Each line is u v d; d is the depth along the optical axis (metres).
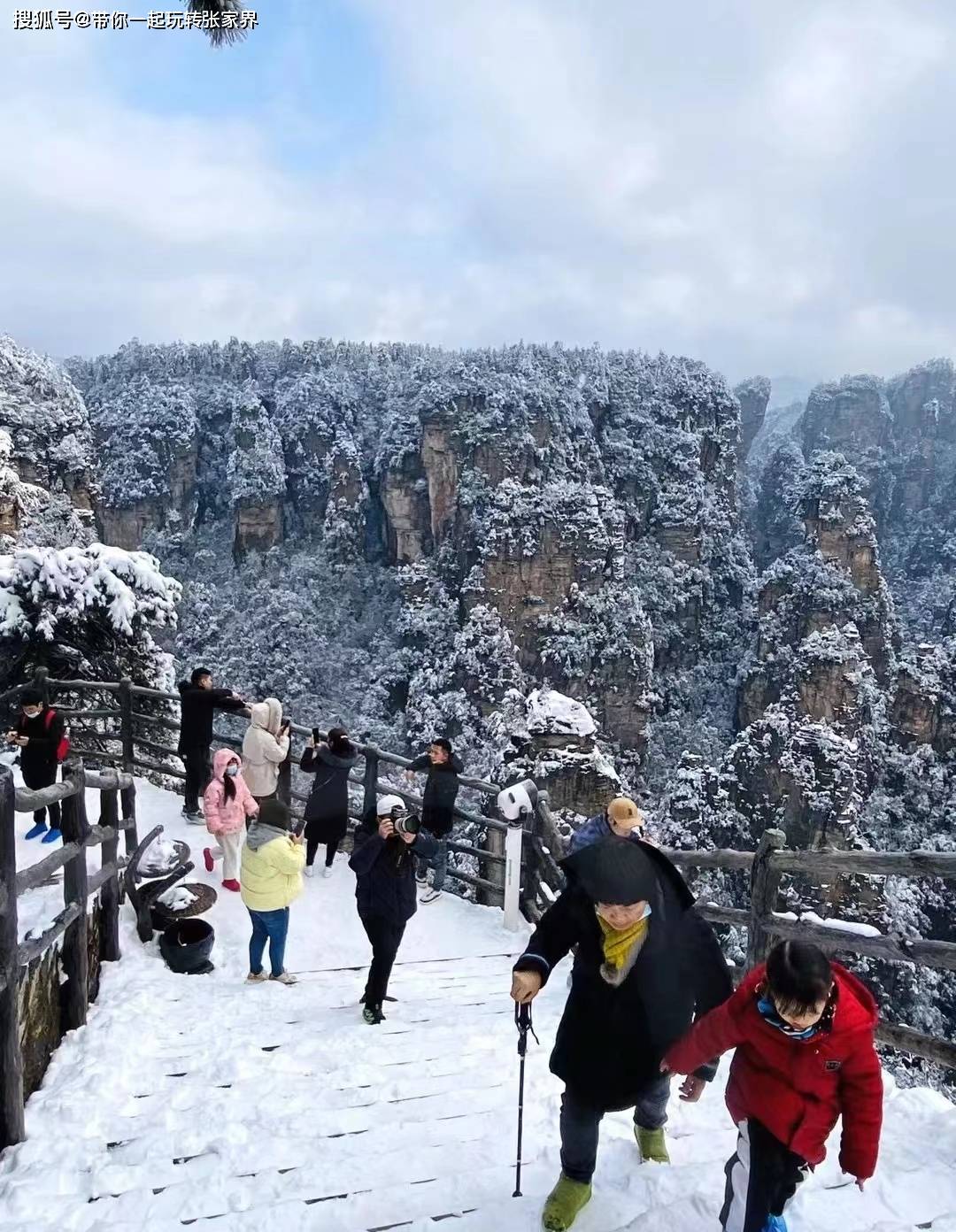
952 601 108.38
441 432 92.75
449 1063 5.04
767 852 5.32
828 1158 3.62
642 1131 3.56
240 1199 3.52
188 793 10.66
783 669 81.75
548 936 3.01
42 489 46.06
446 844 9.52
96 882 5.95
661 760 86.94
